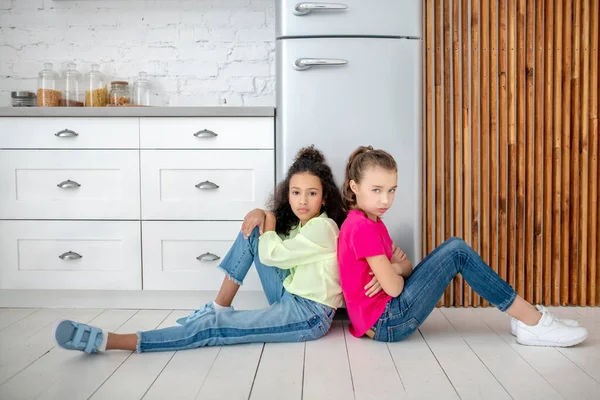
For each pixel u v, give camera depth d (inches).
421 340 66.4
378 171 62.5
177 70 101.0
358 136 77.6
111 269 82.6
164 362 57.8
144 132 81.7
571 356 59.8
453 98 88.4
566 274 88.6
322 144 77.7
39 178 82.6
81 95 96.7
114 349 61.0
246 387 50.9
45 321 75.5
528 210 88.3
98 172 82.2
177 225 82.0
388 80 77.4
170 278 82.2
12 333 69.4
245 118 81.4
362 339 66.8
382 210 63.3
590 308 86.8
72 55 100.7
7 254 82.8
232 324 63.3
